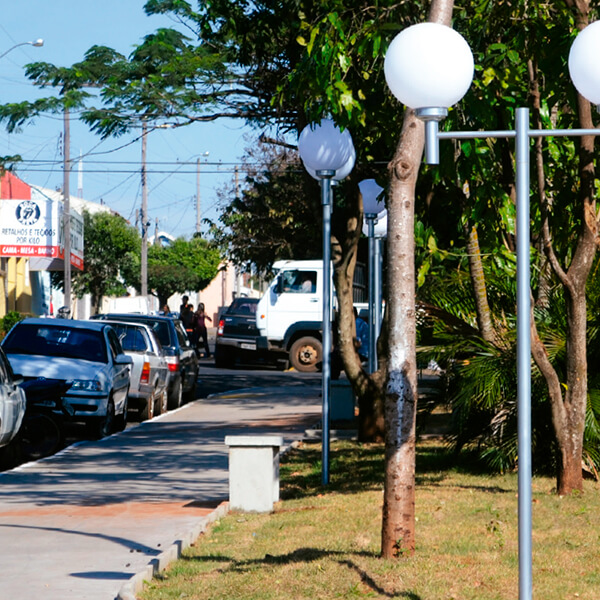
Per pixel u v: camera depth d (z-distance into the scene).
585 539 14.09
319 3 19.91
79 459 23.72
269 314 54.59
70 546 14.21
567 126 18.64
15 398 22.62
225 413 34.66
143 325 35.78
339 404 30.56
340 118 18.17
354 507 16.75
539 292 20.31
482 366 19.58
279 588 11.65
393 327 12.91
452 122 16.48
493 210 17.20
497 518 15.27
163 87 27.83
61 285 96.69
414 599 11.09
